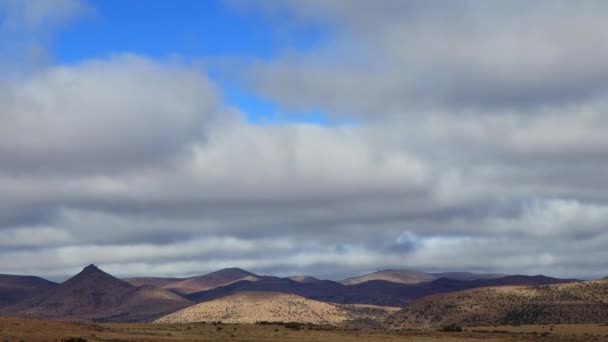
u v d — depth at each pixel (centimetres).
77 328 10875
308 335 11669
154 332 11531
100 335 9925
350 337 11375
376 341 10519
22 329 9725
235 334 11544
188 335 10925
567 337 11925
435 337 11856
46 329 10100
